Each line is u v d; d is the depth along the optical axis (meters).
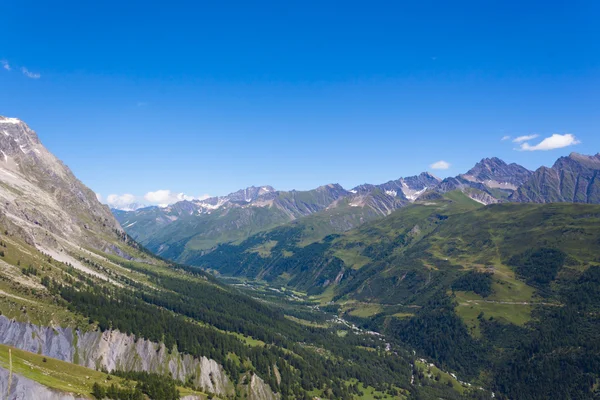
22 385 144.62
